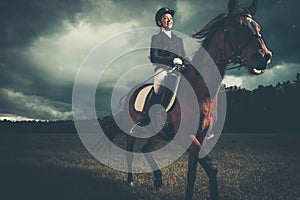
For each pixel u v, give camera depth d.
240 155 11.54
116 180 6.81
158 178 6.25
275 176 7.37
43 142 18.00
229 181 6.69
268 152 12.91
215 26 4.86
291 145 16.45
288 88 37.56
